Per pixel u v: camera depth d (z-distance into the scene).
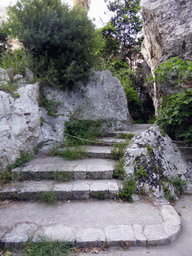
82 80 6.12
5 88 4.09
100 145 5.13
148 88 10.05
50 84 5.60
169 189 3.35
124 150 4.24
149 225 2.48
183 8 5.13
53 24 5.19
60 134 5.11
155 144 3.88
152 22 5.94
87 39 5.72
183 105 3.87
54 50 5.62
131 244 2.23
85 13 5.94
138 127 7.05
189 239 2.38
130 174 3.40
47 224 2.50
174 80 4.52
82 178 3.59
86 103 5.95
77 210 2.84
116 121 6.25
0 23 7.31
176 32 4.75
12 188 3.21
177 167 3.82
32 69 5.36
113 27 13.23
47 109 5.29
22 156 3.99
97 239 2.22
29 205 2.98
